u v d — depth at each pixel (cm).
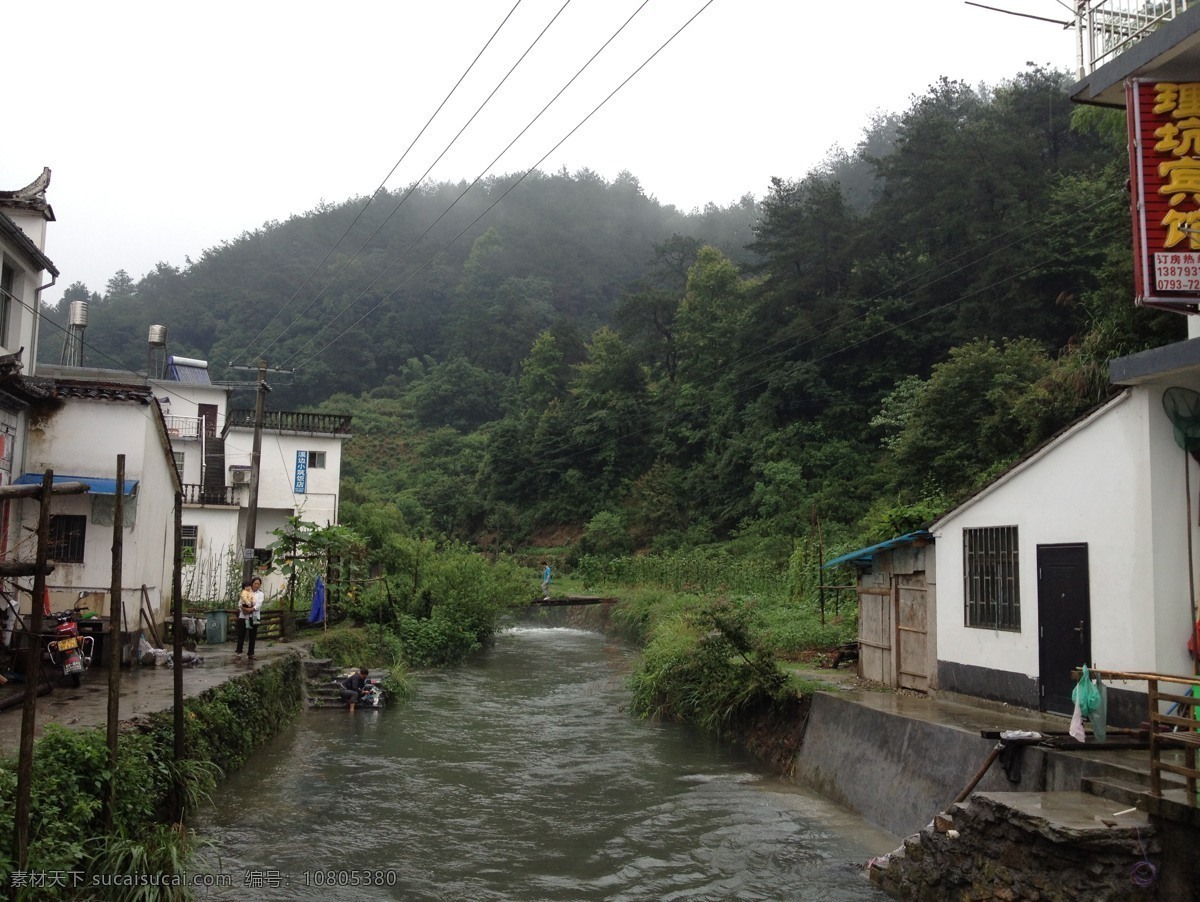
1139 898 600
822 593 2023
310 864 871
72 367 2659
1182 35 784
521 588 3097
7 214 1736
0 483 1326
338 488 3281
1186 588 859
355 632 2236
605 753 1430
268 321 8744
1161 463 868
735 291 5212
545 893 821
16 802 579
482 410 8238
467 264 10338
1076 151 4066
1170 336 1669
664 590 3259
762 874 875
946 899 748
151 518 1592
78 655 1175
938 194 3919
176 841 746
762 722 1445
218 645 1870
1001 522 1105
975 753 880
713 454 4616
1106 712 838
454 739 1514
